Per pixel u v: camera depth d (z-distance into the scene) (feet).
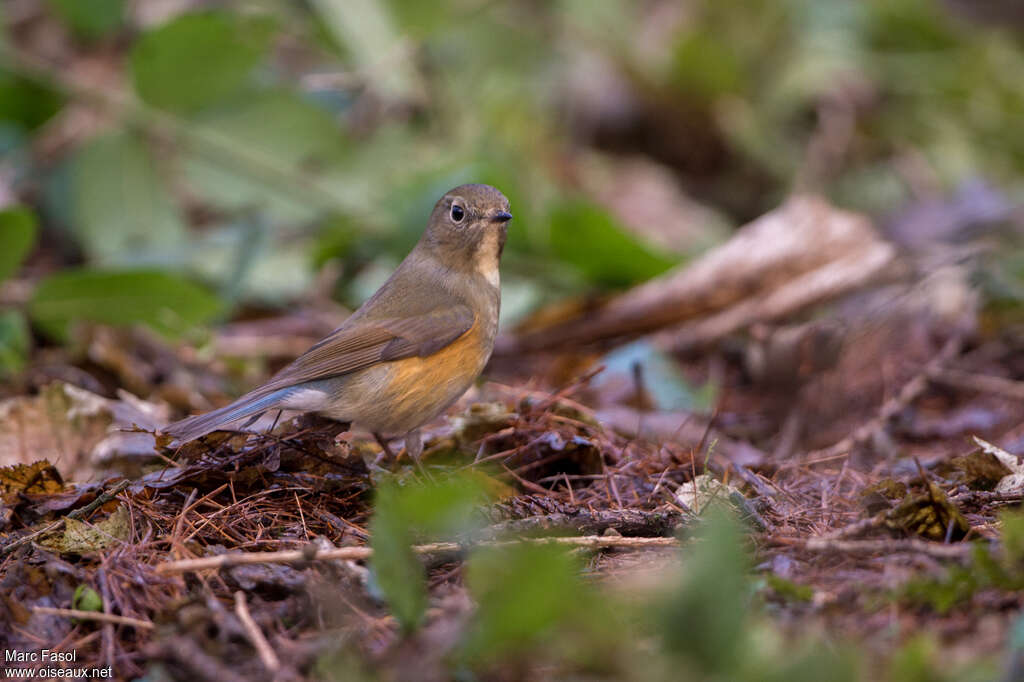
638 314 44.14
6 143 50.47
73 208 47.11
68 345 40.98
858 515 24.89
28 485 26.23
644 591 19.90
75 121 51.13
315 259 47.98
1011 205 49.32
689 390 38.68
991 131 59.88
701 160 59.21
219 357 41.37
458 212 31.55
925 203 51.08
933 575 19.62
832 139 58.13
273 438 27.71
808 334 38.81
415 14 50.70
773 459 30.73
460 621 18.48
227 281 44.45
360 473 27.73
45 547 22.98
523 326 44.52
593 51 59.72
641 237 46.03
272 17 45.78
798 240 44.75
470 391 36.04
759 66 58.39
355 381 28.91
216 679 18.19
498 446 30.27
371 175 49.24
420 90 54.39
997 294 43.60
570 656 17.65
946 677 16.70
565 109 58.90
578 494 27.71
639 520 23.81
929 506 22.35
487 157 49.01
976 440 27.71
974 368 38.75
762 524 23.84
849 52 59.82
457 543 22.74
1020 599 18.98
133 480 26.73
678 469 28.60
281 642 19.54
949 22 63.57
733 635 16.76
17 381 36.88
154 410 34.09
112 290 39.22
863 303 41.93
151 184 47.55
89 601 21.08
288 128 48.16
